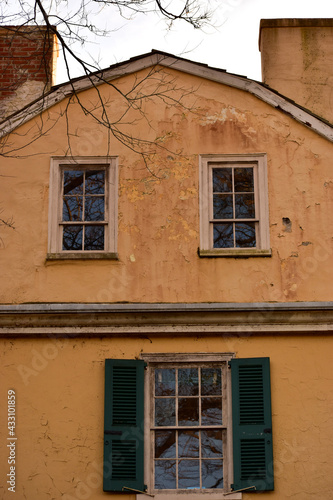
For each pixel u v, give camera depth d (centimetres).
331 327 1119
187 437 1097
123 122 1218
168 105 1223
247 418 1088
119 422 1088
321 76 1370
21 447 1082
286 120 1215
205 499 1061
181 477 1080
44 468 1074
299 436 1080
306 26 1397
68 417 1095
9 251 1164
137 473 1068
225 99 1227
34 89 1369
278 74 1370
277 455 1073
